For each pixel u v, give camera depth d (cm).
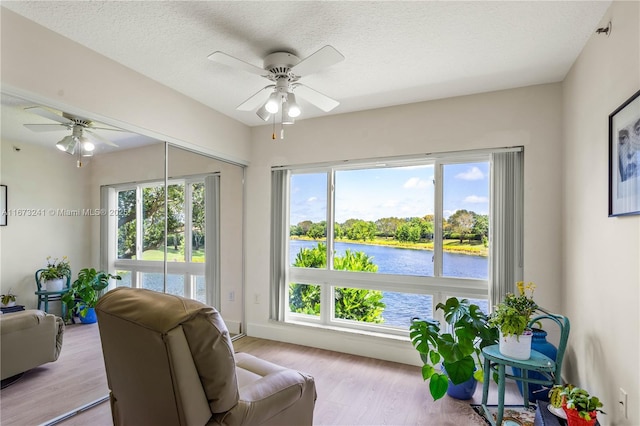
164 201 290
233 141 364
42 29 199
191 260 320
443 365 236
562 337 201
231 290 368
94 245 241
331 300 354
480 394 249
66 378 222
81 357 232
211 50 225
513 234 277
